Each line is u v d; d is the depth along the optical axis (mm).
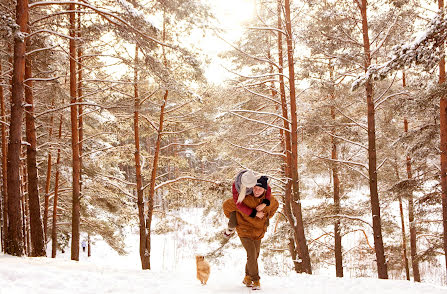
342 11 11234
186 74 11953
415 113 10984
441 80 9820
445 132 10320
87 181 14875
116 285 4926
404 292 5141
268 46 14258
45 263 6734
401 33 11047
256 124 14328
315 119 12875
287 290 5059
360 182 15516
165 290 4797
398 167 15312
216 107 13562
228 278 6027
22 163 15789
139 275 6176
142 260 12938
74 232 12047
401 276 18172
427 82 10648
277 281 5895
